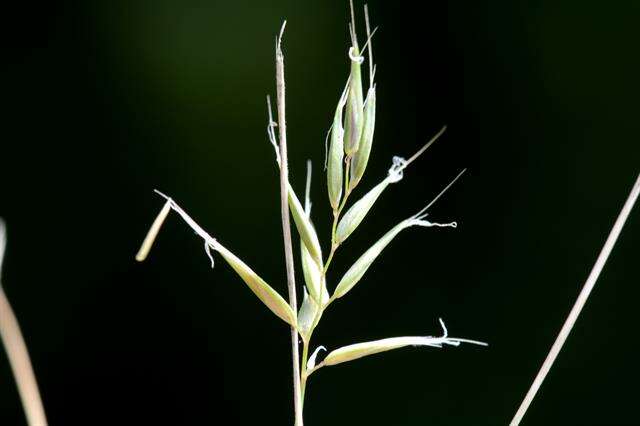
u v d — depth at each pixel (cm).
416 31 36
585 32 36
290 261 16
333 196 16
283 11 36
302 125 36
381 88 36
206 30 36
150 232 15
